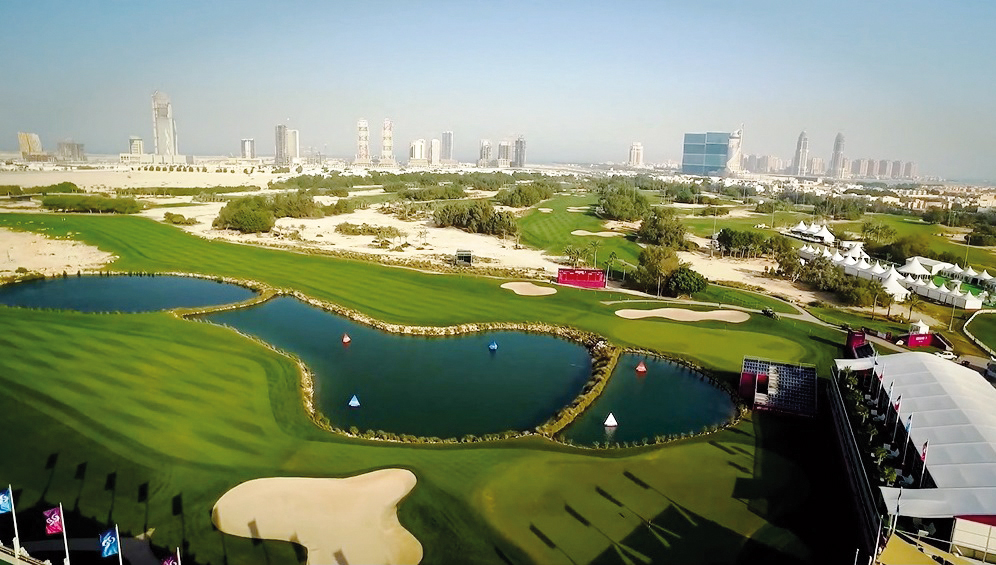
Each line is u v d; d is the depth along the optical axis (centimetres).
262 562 3888
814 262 14062
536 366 8219
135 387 6556
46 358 7231
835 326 10006
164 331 8681
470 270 13700
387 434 5891
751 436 6038
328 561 3922
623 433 6197
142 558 3872
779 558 4122
